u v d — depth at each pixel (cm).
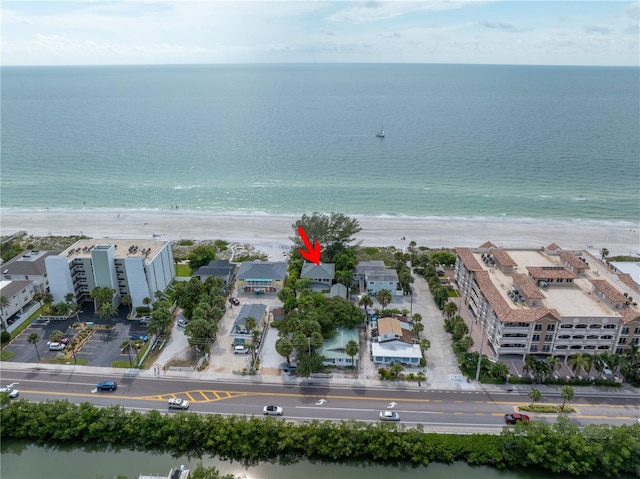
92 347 12325
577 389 10731
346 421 9662
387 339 12044
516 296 11931
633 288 12494
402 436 9019
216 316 12531
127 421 9394
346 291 14588
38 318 13500
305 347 11475
